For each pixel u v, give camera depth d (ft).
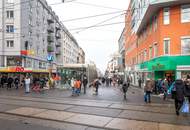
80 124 32.19
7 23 142.61
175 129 29.55
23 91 89.76
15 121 33.96
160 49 88.02
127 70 205.57
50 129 29.35
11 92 83.97
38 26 174.19
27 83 82.79
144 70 116.16
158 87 77.20
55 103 51.39
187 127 30.58
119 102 54.08
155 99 62.64
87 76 111.04
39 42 176.14
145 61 116.37
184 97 38.93
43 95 71.77
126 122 33.19
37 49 171.73
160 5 85.92
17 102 53.21
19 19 142.10
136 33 144.36
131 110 42.65
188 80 44.52
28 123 32.65
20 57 142.82
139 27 125.18
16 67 132.67
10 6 142.31
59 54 240.32
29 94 75.31
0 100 57.11
